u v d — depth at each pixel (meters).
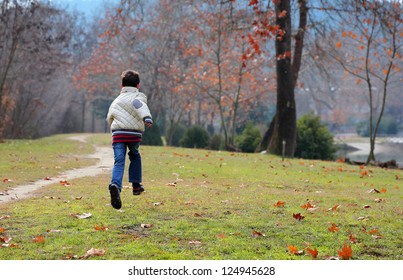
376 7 22.66
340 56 28.83
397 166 21.23
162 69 45.22
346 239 6.04
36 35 36.78
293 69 26.52
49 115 68.75
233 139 35.81
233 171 14.10
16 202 8.20
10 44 39.03
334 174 14.78
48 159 17.72
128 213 7.20
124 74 7.41
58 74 57.25
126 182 11.00
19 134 46.91
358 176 14.58
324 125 30.47
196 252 5.35
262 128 48.72
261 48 35.09
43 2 39.72
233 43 38.78
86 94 70.88
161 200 8.38
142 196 8.81
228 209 7.71
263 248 5.55
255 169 15.05
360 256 5.40
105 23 52.78
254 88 38.56
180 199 8.52
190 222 6.70
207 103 53.81
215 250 5.43
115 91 57.00
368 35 26.20
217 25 31.78
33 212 7.24
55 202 8.17
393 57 23.45
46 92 58.31
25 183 11.18
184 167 14.80
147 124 7.03
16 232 6.05
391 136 92.00
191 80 38.50
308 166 17.08
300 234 6.23
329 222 6.95
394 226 6.85
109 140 38.62
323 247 5.69
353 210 8.02
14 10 33.28
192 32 39.53
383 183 13.00
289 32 23.55
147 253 5.25
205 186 10.56
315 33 27.52
